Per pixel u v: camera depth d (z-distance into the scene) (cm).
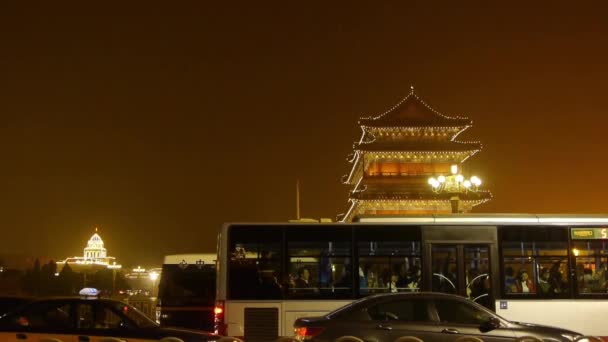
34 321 1600
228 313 2036
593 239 2109
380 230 2091
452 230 2100
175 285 2870
